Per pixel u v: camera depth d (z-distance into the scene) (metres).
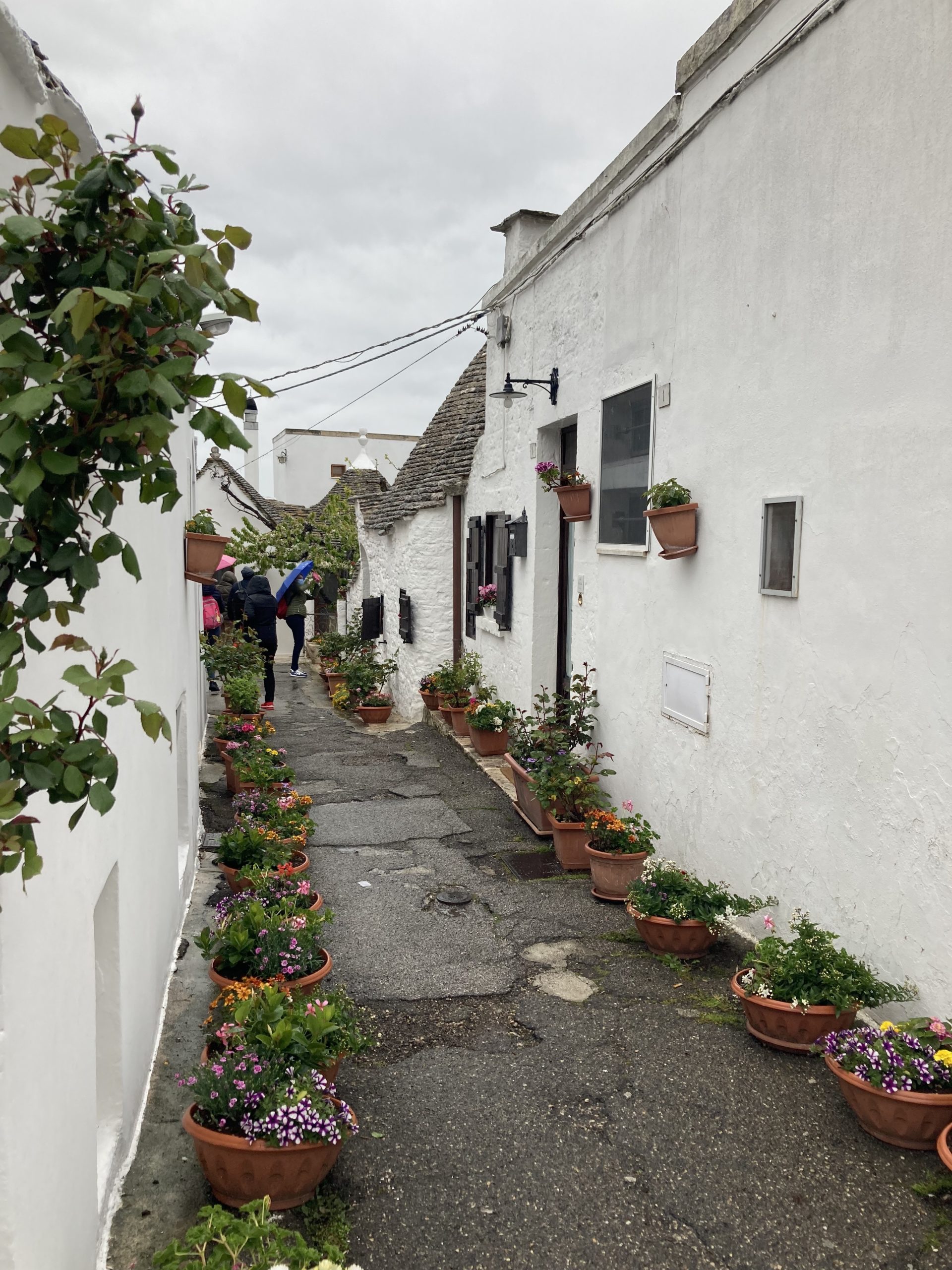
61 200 1.75
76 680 1.63
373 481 21.69
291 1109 2.90
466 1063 3.93
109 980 3.04
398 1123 3.48
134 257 1.78
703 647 5.38
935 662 3.52
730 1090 3.65
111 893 3.02
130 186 1.77
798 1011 3.82
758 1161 3.22
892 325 3.71
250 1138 2.86
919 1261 2.76
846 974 3.83
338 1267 2.19
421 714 12.14
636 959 4.96
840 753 4.12
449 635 11.90
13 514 1.85
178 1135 3.37
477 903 5.85
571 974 4.80
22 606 1.85
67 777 1.61
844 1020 3.85
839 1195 3.04
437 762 9.85
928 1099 3.14
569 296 7.56
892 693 3.77
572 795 6.57
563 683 8.76
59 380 1.65
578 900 5.91
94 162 1.75
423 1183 3.13
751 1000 3.93
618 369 6.55
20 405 1.55
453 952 5.12
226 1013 3.68
